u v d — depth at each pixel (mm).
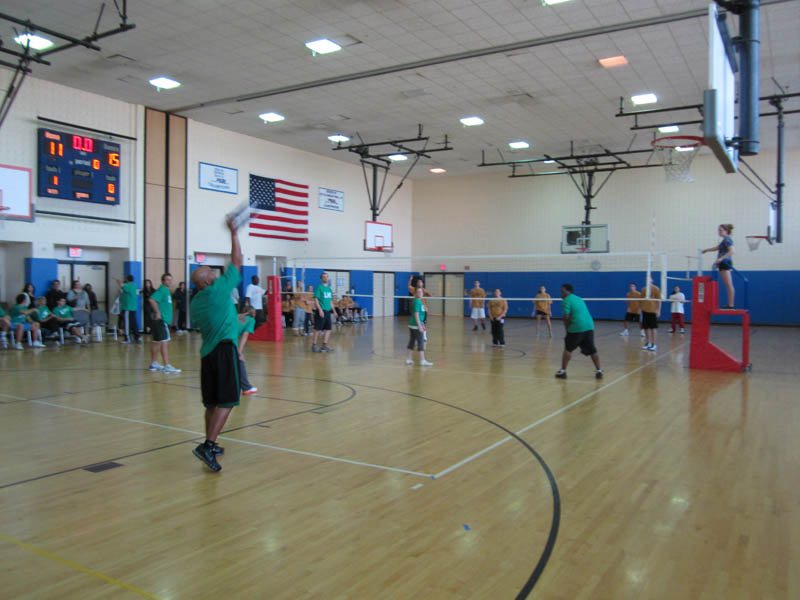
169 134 16828
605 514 3719
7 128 13273
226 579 2844
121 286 14398
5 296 14359
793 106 14914
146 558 3070
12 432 5719
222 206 18484
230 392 4527
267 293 15047
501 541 3305
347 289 23625
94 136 15047
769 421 6316
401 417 6461
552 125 17750
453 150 21172
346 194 23562
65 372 9516
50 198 14164
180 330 16703
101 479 4355
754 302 20953
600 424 6164
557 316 24281
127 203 15852
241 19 10766
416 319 10719
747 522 3602
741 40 4086
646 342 14094
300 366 10594
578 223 23984
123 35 11492
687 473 4559
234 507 3812
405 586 2785
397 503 3896
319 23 10914
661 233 22391
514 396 7715
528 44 11656
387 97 15258
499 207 25641
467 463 4797
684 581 2854
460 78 13742
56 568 2951
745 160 20922
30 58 10914
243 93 15094
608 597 2695
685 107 13781
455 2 10008
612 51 12023
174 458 4891
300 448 5219
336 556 3107
